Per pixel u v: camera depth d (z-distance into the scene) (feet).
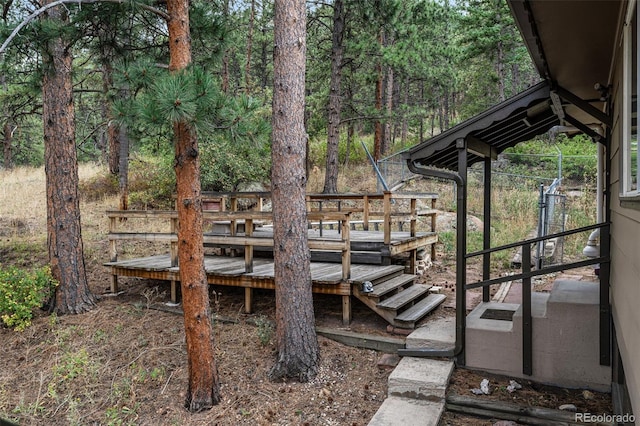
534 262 25.84
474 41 59.26
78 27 16.96
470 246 30.04
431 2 41.88
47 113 20.66
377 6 36.91
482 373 14.21
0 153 67.36
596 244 21.52
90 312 20.88
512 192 41.96
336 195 22.88
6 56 16.37
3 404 14.19
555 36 10.87
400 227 32.76
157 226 37.52
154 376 15.35
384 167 53.47
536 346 13.58
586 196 39.19
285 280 14.99
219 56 17.94
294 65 14.99
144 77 13.41
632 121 8.15
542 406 12.06
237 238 19.39
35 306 20.52
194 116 11.64
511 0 8.74
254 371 15.33
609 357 12.80
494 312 16.78
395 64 40.22
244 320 18.79
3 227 34.12
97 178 48.24
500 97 59.77
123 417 13.46
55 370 15.88
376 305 17.07
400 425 11.34
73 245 21.16
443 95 82.17
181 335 18.15
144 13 16.99
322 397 13.67
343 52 42.68
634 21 7.68
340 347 16.34
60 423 13.39
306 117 52.60
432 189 50.08
